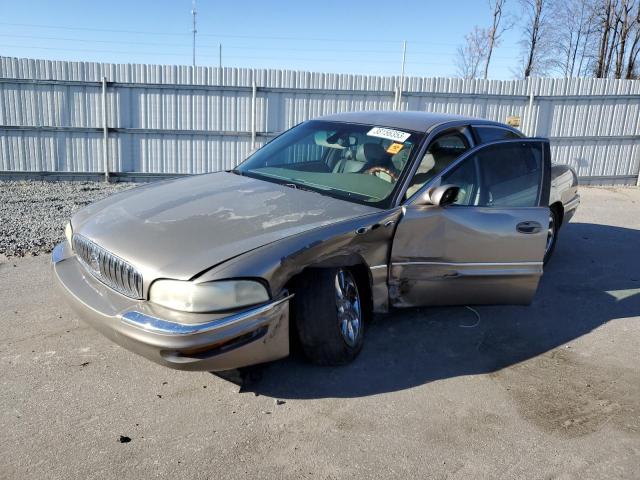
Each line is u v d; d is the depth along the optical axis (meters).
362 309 4.01
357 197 3.95
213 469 2.73
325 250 3.33
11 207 8.44
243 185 4.15
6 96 10.80
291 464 2.79
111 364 3.64
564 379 3.79
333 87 11.69
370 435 3.05
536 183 4.70
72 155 11.32
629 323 4.83
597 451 3.03
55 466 2.68
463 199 4.21
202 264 2.95
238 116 11.58
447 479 2.74
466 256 4.11
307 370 3.67
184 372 3.58
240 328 2.94
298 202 3.77
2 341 3.88
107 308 3.12
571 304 5.23
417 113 4.89
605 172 13.08
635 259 6.86
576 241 7.64
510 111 12.41
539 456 2.96
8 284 4.98
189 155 11.64
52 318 4.29
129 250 3.15
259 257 3.04
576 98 12.48
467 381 3.69
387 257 3.83
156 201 3.82
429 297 4.12
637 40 26.70
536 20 28.52
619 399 3.57
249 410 3.22
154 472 2.68
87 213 3.88
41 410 3.12
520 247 4.29
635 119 12.86
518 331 4.55
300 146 4.73
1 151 11.06
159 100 11.27
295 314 3.44
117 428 3.00
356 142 4.48
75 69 10.85
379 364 3.82
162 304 2.95
